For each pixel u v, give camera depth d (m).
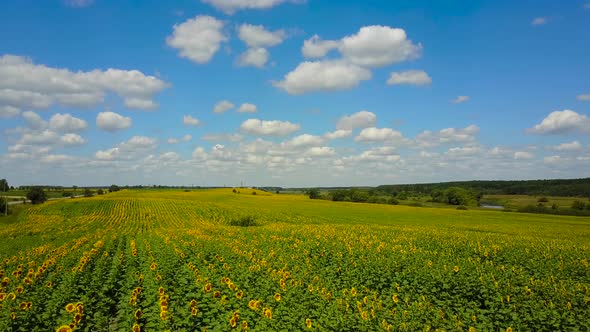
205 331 10.09
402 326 10.57
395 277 17.75
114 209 84.00
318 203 108.06
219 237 32.88
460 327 10.89
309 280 16.94
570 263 22.00
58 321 10.81
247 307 12.08
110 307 13.93
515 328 11.77
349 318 11.01
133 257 21.36
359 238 30.75
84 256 20.12
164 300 11.27
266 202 107.81
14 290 13.95
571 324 11.81
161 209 83.50
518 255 24.45
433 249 27.25
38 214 80.50
